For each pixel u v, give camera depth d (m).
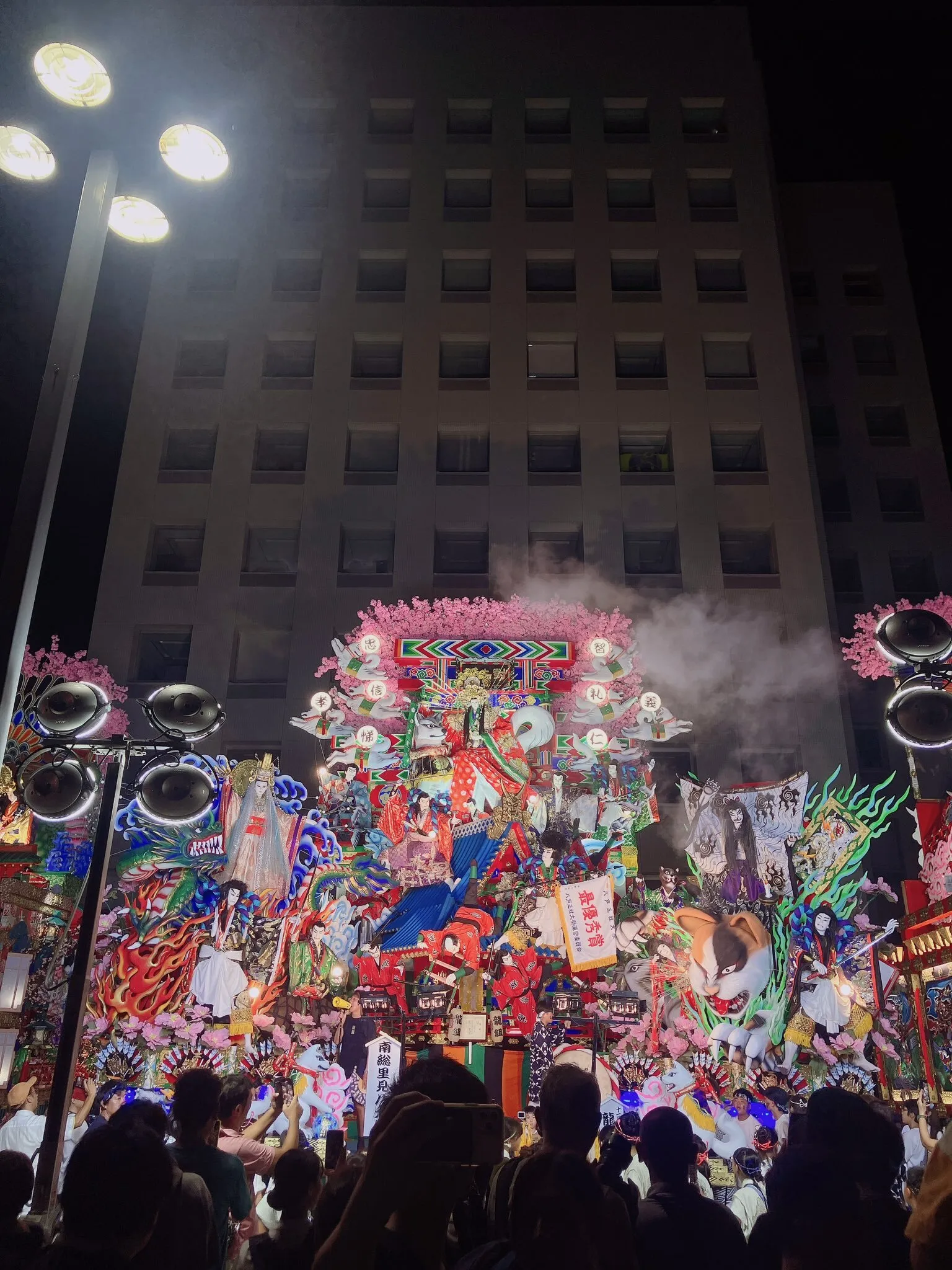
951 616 25.39
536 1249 2.60
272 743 32.31
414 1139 2.17
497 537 35.03
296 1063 17.86
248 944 19.17
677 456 36.12
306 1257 4.41
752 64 42.00
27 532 8.02
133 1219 2.96
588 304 38.47
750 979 18.86
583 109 41.53
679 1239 3.79
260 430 36.91
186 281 38.91
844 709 33.59
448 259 39.53
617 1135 4.79
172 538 35.41
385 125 41.66
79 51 8.62
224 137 9.36
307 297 38.78
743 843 20.16
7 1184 4.18
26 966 17.09
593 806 21.19
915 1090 17.62
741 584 34.31
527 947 18.59
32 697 20.28
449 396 37.12
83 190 9.09
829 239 44.06
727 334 38.03
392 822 20.36
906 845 33.47
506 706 21.77
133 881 19.59
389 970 18.75
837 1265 3.00
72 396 8.65
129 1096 16.64
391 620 23.92
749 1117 15.48
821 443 40.91
